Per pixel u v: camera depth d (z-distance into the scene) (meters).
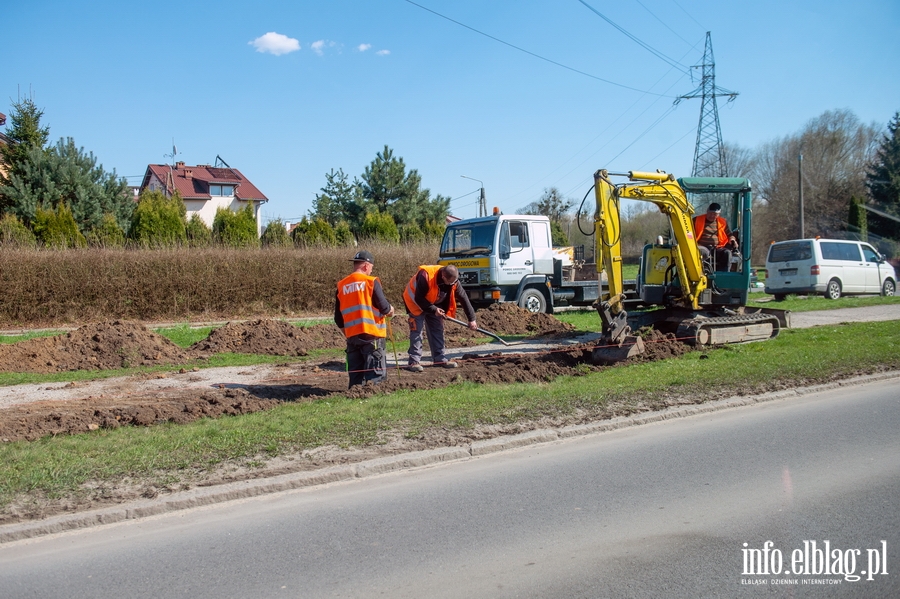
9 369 10.41
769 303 20.34
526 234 16.81
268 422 6.91
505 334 14.48
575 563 4.15
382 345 8.74
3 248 18.42
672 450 6.43
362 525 4.78
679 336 11.48
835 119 48.62
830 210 46.81
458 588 3.86
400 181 44.72
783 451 6.32
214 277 20.47
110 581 4.01
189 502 5.15
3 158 30.83
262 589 3.88
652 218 43.34
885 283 24.28
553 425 7.05
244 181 59.03
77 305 18.77
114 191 32.84
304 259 21.66
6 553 4.43
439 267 9.90
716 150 50.41
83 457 5.87
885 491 5.27
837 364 9.87
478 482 5.63
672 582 3.90
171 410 7.54
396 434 6.61
